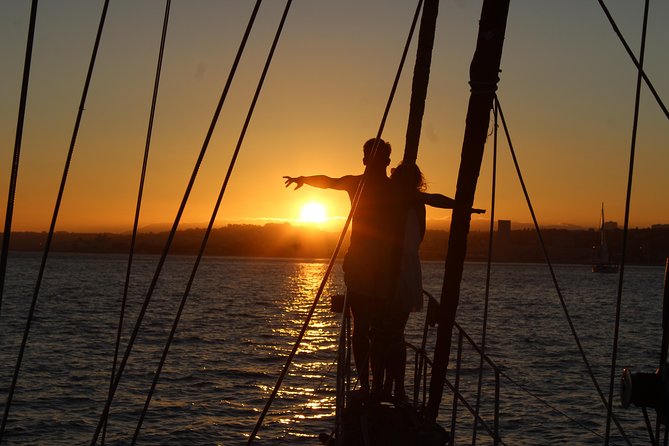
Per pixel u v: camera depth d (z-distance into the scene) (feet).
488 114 19.77
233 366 126.41
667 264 16.49
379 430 22.00
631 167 16.42
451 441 22.06
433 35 19.11
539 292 416.67
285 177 24.00
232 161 16.21
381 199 22.81
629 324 220.64
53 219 16.56
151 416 87.35
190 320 217.15
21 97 13.91
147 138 18.44
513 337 181.16
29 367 120.88
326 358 138.51
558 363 135.13
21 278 497.46
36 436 78.54
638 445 75.10
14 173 13.94
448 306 20.97
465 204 20.24
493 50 19.33
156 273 15.55
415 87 19.26
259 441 77.36
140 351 144.36
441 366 21.47
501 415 86.48
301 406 92.94
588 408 91.09
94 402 94.07
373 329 23.53
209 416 87.61
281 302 309.42
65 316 221.66
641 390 16.03
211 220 16.07
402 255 21.89
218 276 613.93
